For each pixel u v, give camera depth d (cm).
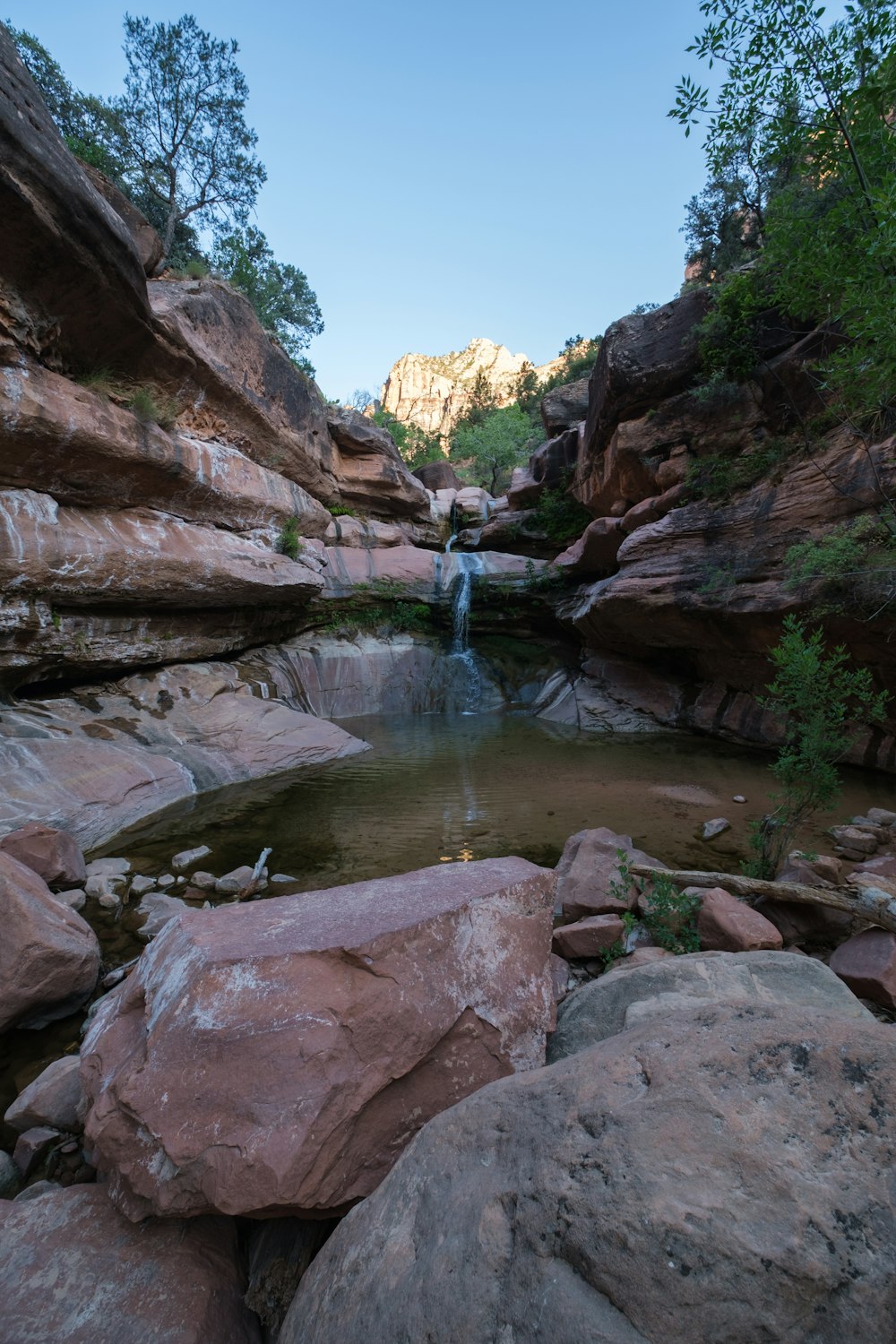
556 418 2095
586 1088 171
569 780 919
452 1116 186
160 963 254
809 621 895
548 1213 141
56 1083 282
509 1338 124
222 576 1138
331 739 1096
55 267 783
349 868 589
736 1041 173
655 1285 122
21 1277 181
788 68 557
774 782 892
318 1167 187
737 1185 135
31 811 636
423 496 2300
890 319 527
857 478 851
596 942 397
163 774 815
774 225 665
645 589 1163
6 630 797
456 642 1827
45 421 798
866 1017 281
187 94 2388
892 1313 117
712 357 1093
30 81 718
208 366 1192
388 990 230
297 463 1678
